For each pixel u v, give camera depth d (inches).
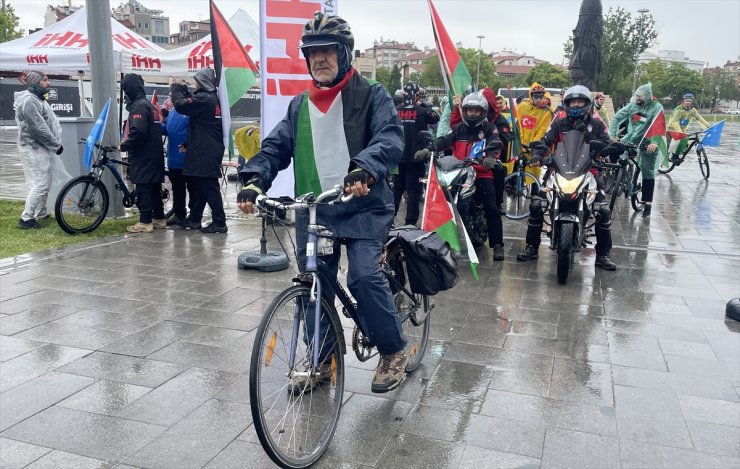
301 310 116.8
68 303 201.5
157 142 303.7
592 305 208.4
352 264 124.6
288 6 228.8
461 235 278.8
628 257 274.5
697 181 546.0
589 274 246.8
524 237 319.6
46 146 311.9
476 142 272.4
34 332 176.2
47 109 312.7
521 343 174.6
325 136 124.9
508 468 113.6
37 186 310.5
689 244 299.0
